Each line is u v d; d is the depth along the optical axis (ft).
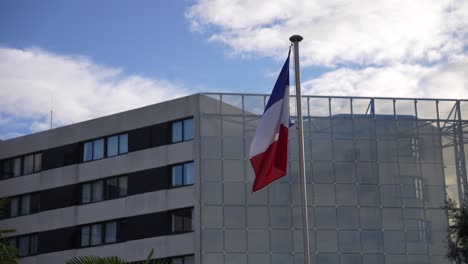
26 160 219.61
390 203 192.54
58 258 203.51
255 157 97.09
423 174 195.42
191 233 185.37
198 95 193.26
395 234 190.70
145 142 197.47
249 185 189.47
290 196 190.19
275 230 187.42
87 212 202.49
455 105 200.64
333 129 195.83
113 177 201.57
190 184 189.47
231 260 184.03
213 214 186.29
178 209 189.47
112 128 203.72
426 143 197.47
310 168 192.65
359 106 198.08
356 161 194.39
